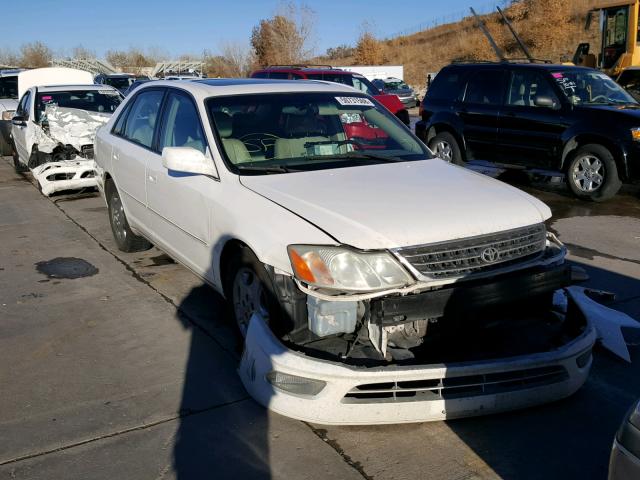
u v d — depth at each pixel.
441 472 3.02
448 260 3.26
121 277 5.73
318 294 3.18
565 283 3.59
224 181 4.11
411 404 3.14
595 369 4.06
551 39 39.78
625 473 2.13
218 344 4.35
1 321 4.78
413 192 3.73
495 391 3.26
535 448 3.21
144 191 5.26
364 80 14.55
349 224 3.28
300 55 40.69
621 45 13.73
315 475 3.00
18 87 14.62
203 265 4.39
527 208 3.64
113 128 6.21
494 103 9.97
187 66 43.12
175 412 3.52
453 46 48.06
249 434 3.32
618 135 8.49
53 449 3.20
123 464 3.08
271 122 4.56
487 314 3.39
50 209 8.54
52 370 4.02
